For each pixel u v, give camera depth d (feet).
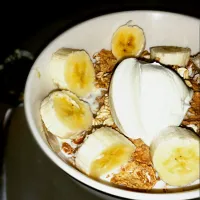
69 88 1.11
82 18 1.51
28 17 1.56
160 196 0.87
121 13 1.20
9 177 1.06
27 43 1.46
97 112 1.11
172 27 1.21
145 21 1.21
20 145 1.12
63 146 1.05
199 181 0.98
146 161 1.02
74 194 1.01
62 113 1.02
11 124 1.17
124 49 1.21
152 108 0.97
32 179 1.06
